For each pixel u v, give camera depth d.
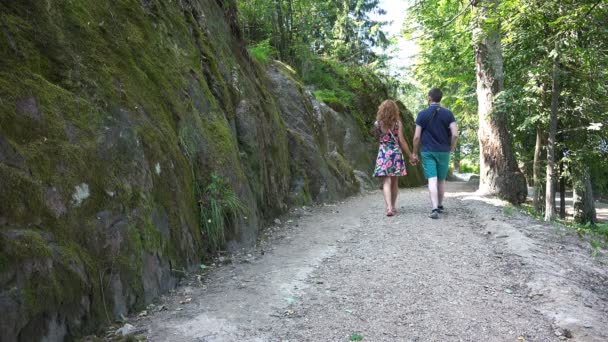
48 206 2.61
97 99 3.35
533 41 8.91
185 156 4.41
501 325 3.10
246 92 6.98
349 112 16.20
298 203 7.82
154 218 3.56
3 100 2.57
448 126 6.59
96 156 3.11
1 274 2.16
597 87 9.23
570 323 3.08
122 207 3.21
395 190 7.00
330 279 4.00
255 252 4.90
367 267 4.32
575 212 13.07
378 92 19.27
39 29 3.11
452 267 4.32
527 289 3.78
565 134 10.16
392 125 6.76
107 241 2.99
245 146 6.25
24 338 2.23
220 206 4.65
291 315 3.22
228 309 3.29
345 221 6.62
